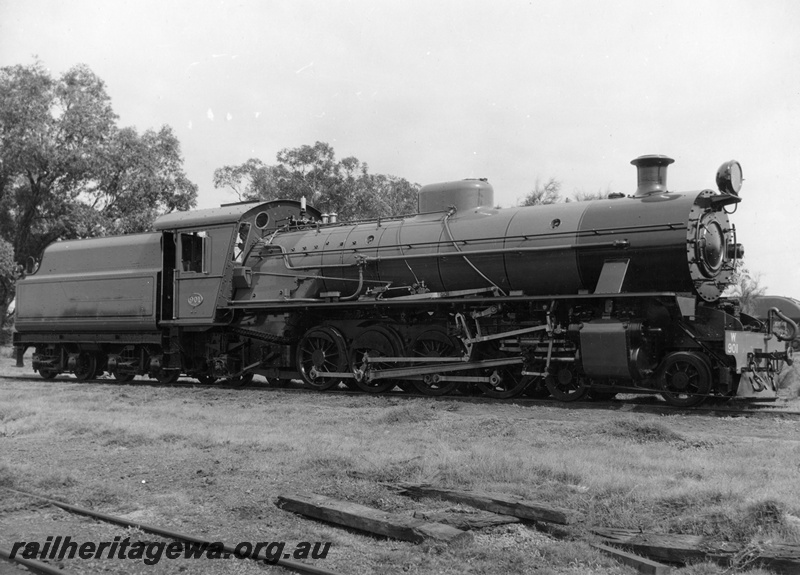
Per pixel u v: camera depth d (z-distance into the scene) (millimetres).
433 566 5309
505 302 13617
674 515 6031
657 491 6512
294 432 10406
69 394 15461
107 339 18906
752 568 5039
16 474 8070
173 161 37844
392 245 15078
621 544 5516
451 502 6684
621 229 12430
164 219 18031
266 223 17672
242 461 8547
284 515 6625
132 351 19125
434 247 14492
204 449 9391
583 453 8258
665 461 7801
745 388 12102
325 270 15898
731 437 9289
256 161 37219
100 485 7641
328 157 36688
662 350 12508
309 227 17453
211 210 17594
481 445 8961
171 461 8703
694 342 12102
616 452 8359
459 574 5176
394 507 6629
